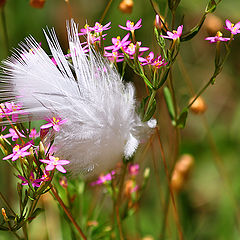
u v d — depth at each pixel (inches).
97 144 21.2
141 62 21.9
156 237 28.5
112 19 29.3
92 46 21.9
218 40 21.8
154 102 21.6
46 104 20.9
